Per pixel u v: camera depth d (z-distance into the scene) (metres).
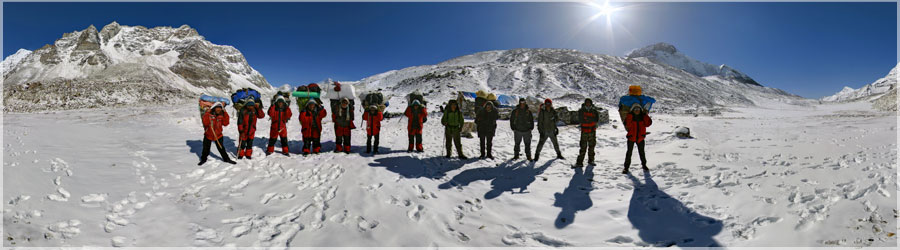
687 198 4.81
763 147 8.40
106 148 6.90
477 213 4.49
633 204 4.73
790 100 94.56
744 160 7.00
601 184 5.81
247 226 3.73
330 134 11.36
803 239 3.28
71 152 6.18
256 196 4.70
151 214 3.86
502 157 8.27
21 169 4.54
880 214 3.57
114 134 8.98
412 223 4.00
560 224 4.15
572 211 4.57
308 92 10.01
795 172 5.54
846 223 3.47
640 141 6.55
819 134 10.23
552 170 6.91
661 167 6.86
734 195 4.70
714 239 3.52
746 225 3.76
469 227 4.04
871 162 5.52
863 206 3.80
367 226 3.85
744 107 64.38
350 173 5.91
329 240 3.49
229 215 4.00
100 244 3.08
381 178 5.70
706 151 8.37
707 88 91.19
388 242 3.51
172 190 4.72
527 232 3.94
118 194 4.32
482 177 6.29
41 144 6.55
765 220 3.81
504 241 3.70
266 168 6.24
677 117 23.53
